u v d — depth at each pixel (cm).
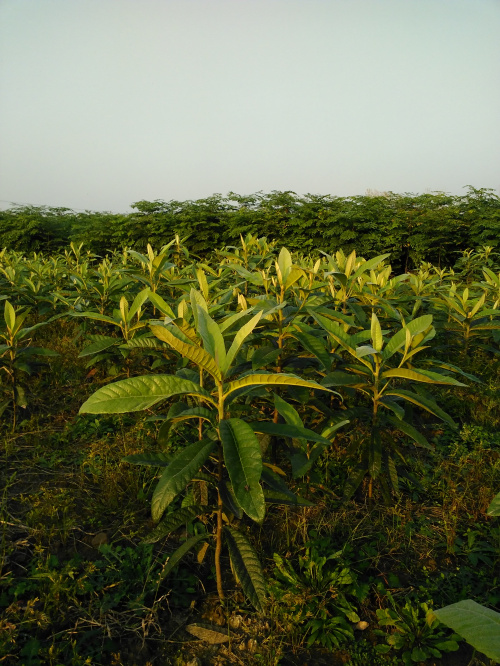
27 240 1734
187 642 205
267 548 257
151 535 203
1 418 399
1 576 230
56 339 581
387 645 203
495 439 383
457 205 1416
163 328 164
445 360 519
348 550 254
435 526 281
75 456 346
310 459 243
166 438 241
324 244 1411
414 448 372
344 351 356
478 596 230
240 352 326
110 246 1641
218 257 889
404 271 1430
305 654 202
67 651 196
